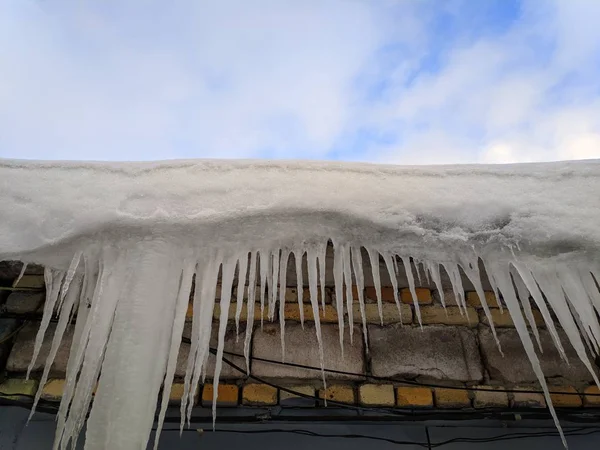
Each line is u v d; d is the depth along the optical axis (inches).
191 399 57.7
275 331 83.5
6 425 74.2
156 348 56.7
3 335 80.8
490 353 82.9
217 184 63.7
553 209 61.9
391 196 63.4
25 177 64.9
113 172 65.2
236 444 75.2
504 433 76.9
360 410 77.7
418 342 83.5
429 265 63.3
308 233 62.9
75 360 57.8
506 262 62.1
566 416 77.2
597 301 60.2
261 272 62.3
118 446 51.0
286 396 78.4
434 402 78.5
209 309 60.5
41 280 85.3
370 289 88.1
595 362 82.0
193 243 61.9
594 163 66.4
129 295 58.1
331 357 81.6
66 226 61.1
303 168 65.5
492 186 64.4
